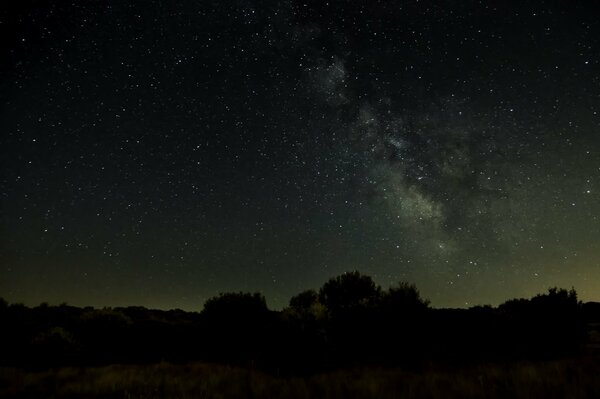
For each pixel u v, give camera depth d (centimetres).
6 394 934
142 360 1596
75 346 1572
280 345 1341
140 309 3462
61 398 888
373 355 1362
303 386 942
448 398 760
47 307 2652
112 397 885
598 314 2914
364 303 1531
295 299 1995
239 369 1272
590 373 906
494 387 813
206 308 1803
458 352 1392
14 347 1631
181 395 877
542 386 796
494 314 1731
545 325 1494
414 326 1428
